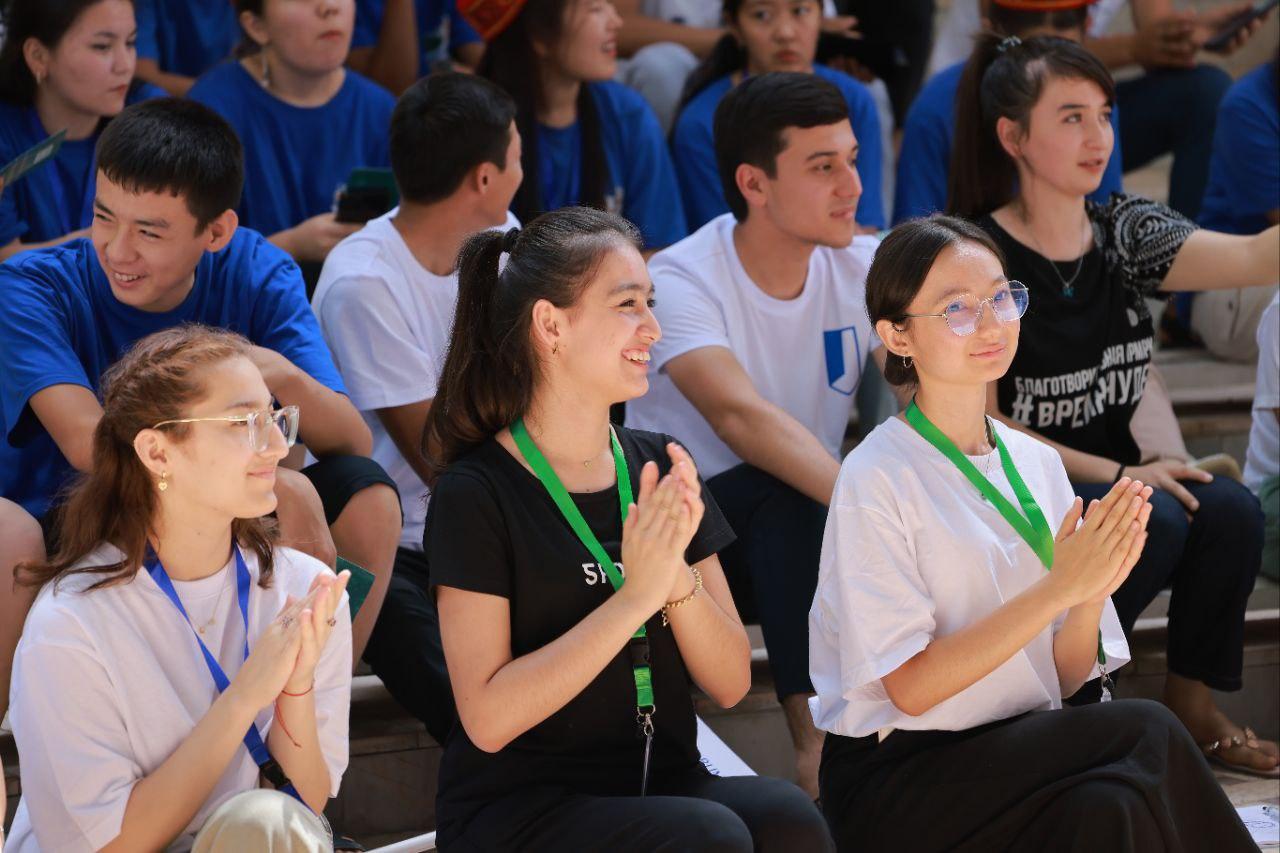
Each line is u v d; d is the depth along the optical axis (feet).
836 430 38.37
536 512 24.58
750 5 47.78
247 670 23.12
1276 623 39.42
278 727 24.23
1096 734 24.89
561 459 25.20
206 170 30.53
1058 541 24.54
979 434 27.07
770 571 33.86
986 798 25.27
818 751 32.71
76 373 30.73
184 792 22.74
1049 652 27.02
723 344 35.88
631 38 54.54
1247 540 34.96
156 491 23.88
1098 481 35.94
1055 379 36.50
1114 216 37.45
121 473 23.80
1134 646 38.29
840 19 54.85
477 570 24.08
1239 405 47.55
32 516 29.37
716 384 35.19
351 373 35.40
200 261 32.78
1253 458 41.65
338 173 44.55
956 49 56.54
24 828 24.40
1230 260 36.01
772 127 35.45
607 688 24.67
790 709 33.24
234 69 43.86
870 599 25.62
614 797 23.89
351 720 33.58
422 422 35.53
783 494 34.47
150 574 24.08
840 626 25.98
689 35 54.54
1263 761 35.53
